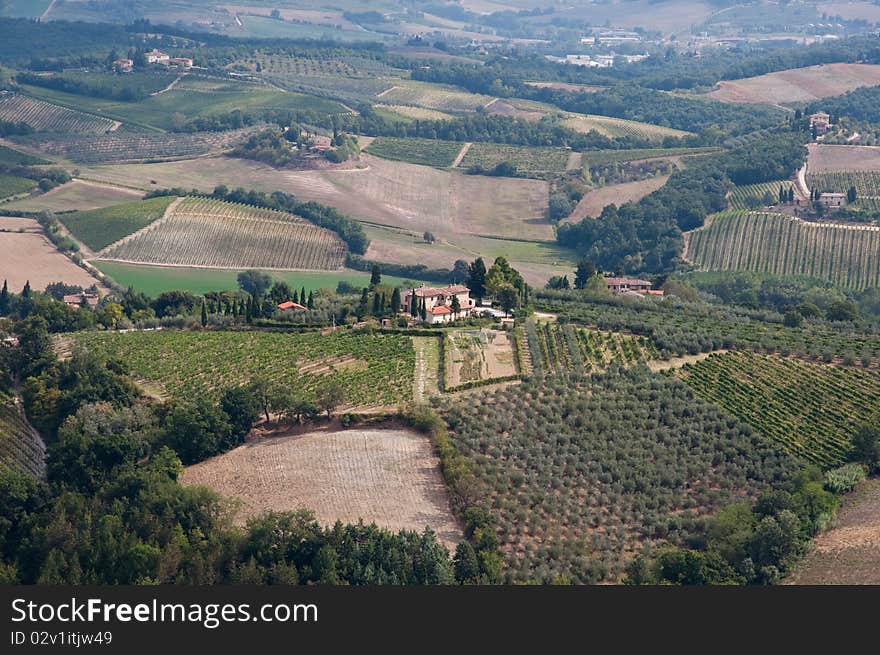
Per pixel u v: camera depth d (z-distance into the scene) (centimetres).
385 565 13338
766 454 16938
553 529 14638
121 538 13962
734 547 14062
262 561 13612
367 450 16625
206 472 16350
